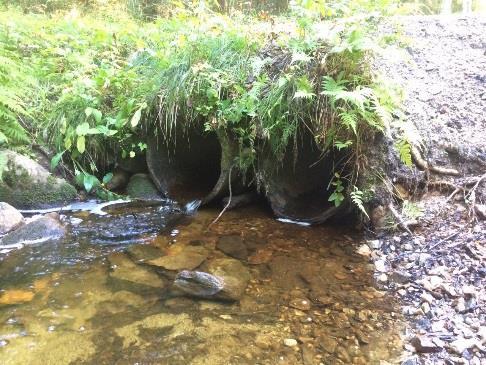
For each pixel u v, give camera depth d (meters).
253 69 3.72
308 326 2.41
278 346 2.25
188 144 4.45
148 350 2.22
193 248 3.34
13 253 3.26
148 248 3.34
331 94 3.09
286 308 2.58
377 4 3.61
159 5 8.52
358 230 3.55
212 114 3.86
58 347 2.24
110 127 4.27
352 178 3.54
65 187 4.11
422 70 4.59
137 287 2.80
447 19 6.07
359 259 3.13
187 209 4.15
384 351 2.21
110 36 5.56
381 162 3.47
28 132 4.26
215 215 4.00
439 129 3.75
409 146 3.38
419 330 2.36
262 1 7.38
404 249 3.13
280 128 3.60
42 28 6.02
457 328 2.33
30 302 2.63
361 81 3.35
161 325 2.42
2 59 3.87
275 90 3.56
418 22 6.02
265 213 4.04
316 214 3.80
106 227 3.73
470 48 5.04
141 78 4.43
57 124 4.29
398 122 3.25
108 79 4.26
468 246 2.94
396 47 3.82
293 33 3.77
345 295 2.70
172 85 4.05
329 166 3.86
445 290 2.63
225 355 2.19
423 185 3.52
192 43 4.22
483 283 2.62
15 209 3.70
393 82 3.57
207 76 3.93
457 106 4.00
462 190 3.39
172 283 2.84
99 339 2.30
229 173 3.99
